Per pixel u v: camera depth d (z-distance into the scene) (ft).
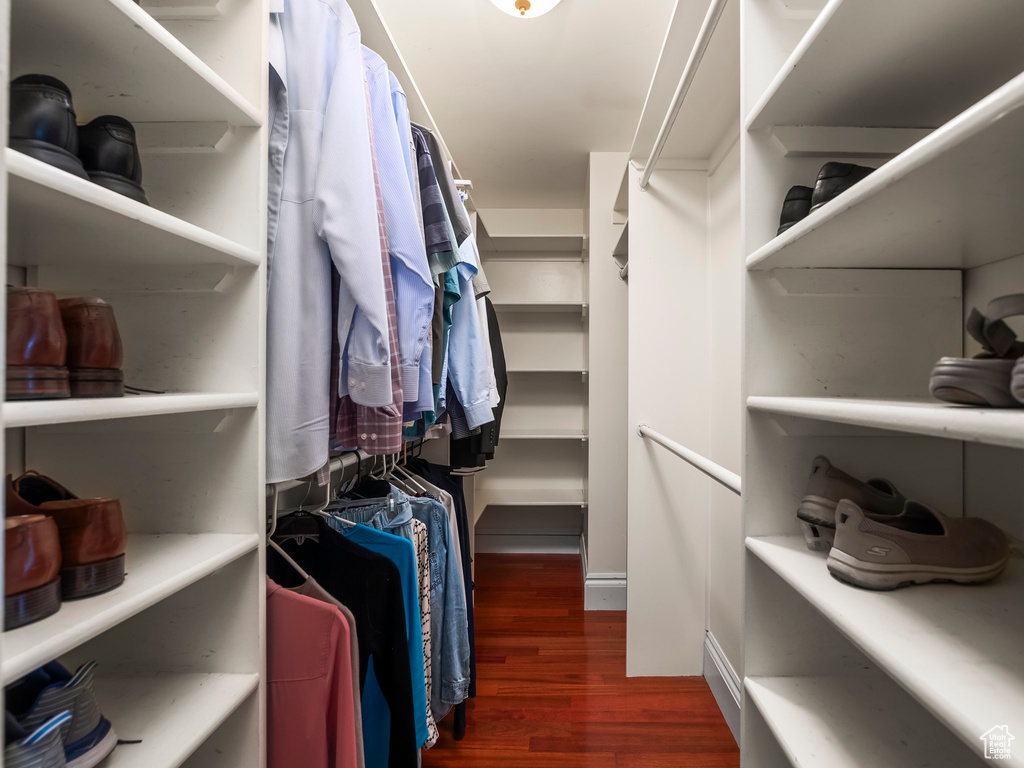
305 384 2.71
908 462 2.71
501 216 10.23
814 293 2.67
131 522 2.58
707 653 5.82
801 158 2.70
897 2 1.72
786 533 2.72
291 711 2.58
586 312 8.77
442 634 4.37
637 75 5.87
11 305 1.56
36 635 1.50
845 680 2.62
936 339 2.64
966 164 1.44
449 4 4.80
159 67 2.10
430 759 4.57
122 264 2.54
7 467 2.53
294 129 2.83
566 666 6.14
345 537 3.36
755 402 2.58
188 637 2.55
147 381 2.58
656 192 6.04
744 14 2.70
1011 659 1.54
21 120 1.65
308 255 2.76
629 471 6.02
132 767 1.85
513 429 10.31
